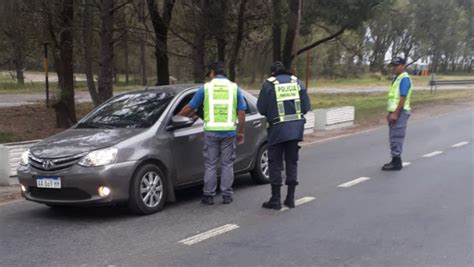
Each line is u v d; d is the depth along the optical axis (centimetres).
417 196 754
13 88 4262
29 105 2628
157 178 691
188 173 742
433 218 641
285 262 499
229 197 737
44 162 645
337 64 7000
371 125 1803
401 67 953
